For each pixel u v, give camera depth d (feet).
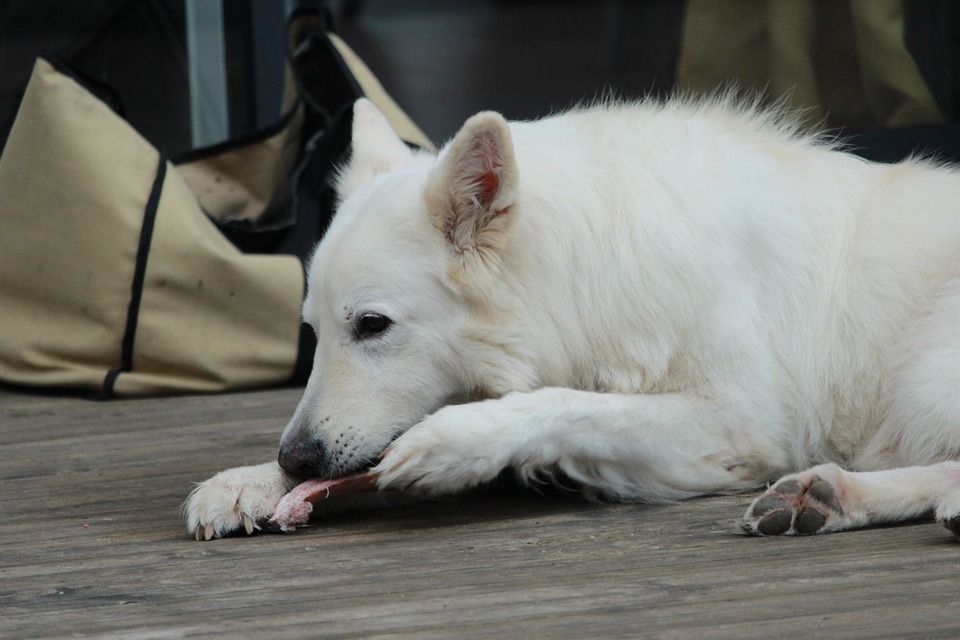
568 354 15.64
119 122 23.62
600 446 14.73
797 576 11.62
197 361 23.40
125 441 19.89
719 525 13.99
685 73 32.40
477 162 14.47
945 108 30.94
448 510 15.20
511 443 14.01
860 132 30.68
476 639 10.18
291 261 24.02
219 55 31.81
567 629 10.34
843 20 30.32
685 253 15.33
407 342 14.87
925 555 12.21
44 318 23.75
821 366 16.26
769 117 18.21
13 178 23.59
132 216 23.16
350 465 14.69
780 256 16.08
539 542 13.43
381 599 11.40
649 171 15.92
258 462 18.16
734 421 15.51
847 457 16.72
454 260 14.85
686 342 15.38
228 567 12.76
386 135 17.89
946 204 16.81
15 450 19.47
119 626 10.93
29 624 11.10
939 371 15.10
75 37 31.53
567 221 15.56
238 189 26.53
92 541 14.10
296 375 24.18
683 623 10.39
